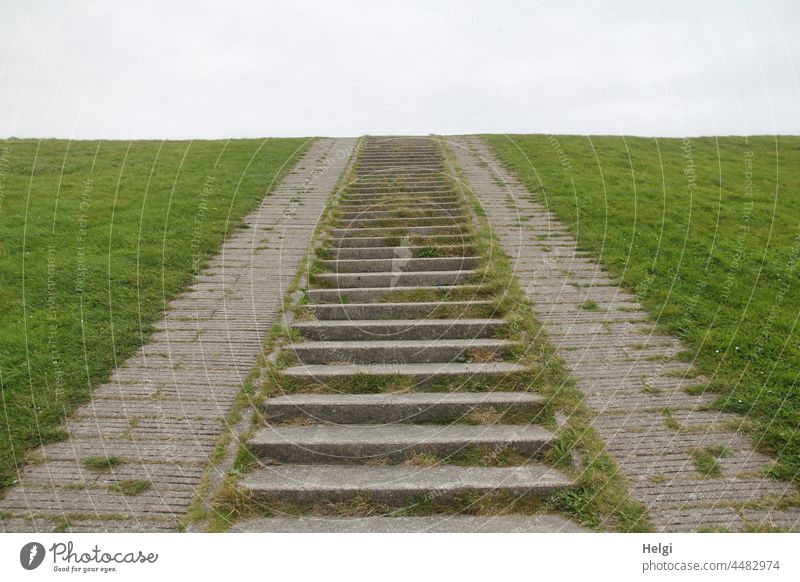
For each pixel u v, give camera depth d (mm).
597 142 14992
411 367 4715
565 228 8000
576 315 5539
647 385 4395
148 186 9914
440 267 6758
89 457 3613
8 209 8328
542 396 4250
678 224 8258
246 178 10922
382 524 3248
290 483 3453
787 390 4266
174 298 5930
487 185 10289
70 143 13906
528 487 3391
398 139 15242
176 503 3295
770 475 3469
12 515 3182
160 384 4406
